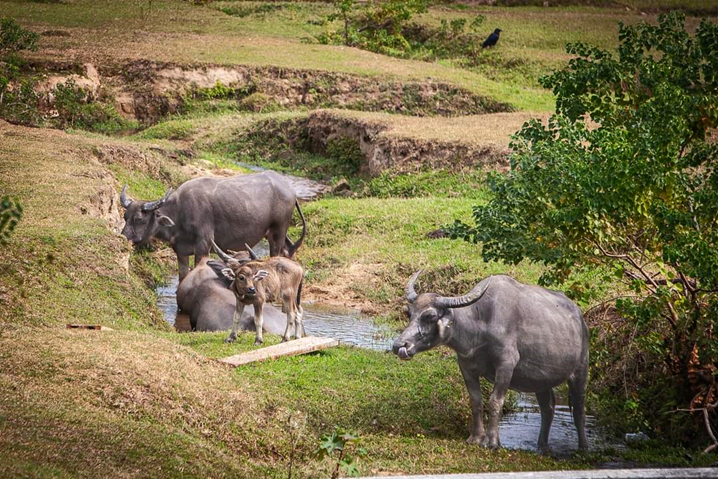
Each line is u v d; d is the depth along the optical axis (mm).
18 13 105875
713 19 121438
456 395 25297
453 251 41531
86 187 39344
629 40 29766
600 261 27297
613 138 25609
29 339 22469
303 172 68125
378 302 38094
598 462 22688
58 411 18375
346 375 25438
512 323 22578
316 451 20578
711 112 27797
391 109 83250
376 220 47500
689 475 18391
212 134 74438
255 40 103562
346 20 110000
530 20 117500
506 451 21984
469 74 93062
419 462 20500
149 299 32125
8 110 58969
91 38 94875
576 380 24000
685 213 24734
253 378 23719
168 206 36188
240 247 37656
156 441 18234
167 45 95250
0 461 14836
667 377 26203
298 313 28734
